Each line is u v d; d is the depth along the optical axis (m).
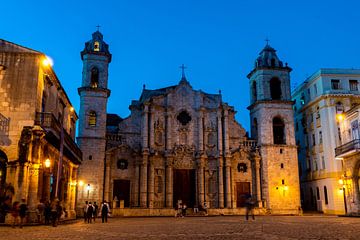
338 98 51.75
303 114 59.44
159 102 52.19
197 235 17.70
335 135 50.31
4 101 26.80
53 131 27.08
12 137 26.27
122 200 44.22
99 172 46.16
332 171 49.59
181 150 50.69
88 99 48.19
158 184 49.41
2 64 27.47
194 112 52.69
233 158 51.66
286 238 15.77
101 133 47.38
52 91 32.06
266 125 52.16
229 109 53.84
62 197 34.47
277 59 55.78
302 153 59.50
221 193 49.44
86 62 49.62
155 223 29.09
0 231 19.83
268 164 50.47
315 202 54.34
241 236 16.98
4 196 25.08
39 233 18.81
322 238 15.59
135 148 50.12
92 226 25.12
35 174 25.83
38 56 27.92
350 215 40.12
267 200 49.16
